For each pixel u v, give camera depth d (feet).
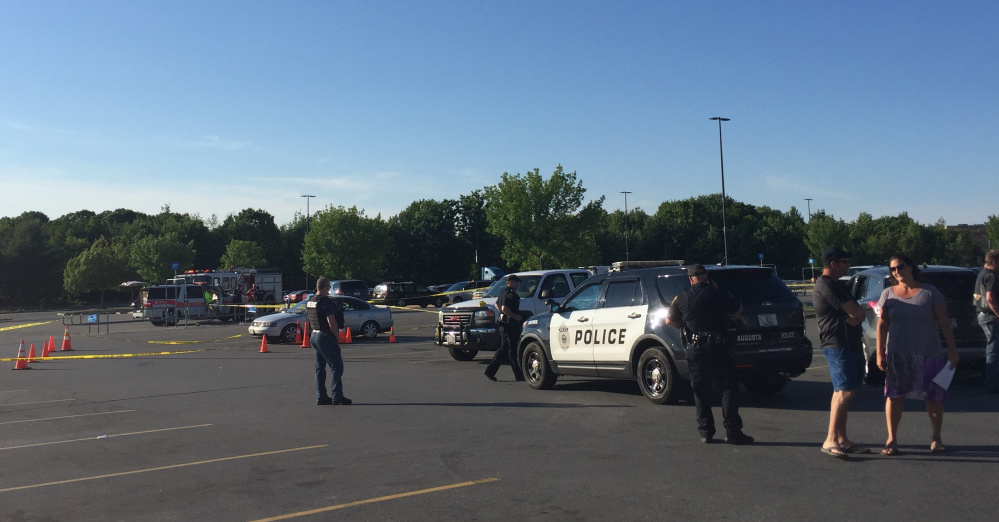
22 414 36.73
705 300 26.04
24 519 19.45
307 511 19.49
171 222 302.25
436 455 25.36
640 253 289.94
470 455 25.22
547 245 169.07
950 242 252.42
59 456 26.96
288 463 24.82
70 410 37.58
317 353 37.01
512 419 31.71
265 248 306.96
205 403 38.60
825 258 23.93
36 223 264.31
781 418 30.37
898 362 23.34
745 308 32.12
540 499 19.97
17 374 54.85
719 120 146.30
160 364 59.52
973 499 18.98
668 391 33.32
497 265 295.48
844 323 23.63
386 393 40.42
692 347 26.09
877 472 21.77
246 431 30.60
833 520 17.62
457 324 55.06
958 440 25.50
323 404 36.91
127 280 243.40
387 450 26.30
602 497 19.99
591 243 175.73
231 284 149.38
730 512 18.43
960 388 37.24
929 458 23.20
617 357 35.88
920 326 23.21
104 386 46.75
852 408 32.14
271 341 82.64
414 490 21.17
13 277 247.09
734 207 301.84
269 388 43.80
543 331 40.32
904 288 23.61
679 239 294.66
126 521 19.10
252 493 21.35
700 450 25.14
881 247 250.98
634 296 35.47
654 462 23.62
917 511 18.15
